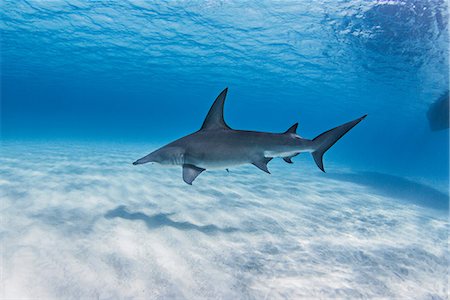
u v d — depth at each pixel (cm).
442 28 1237
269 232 541
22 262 344
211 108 493
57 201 590
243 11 1487
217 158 463
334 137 502
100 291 307
